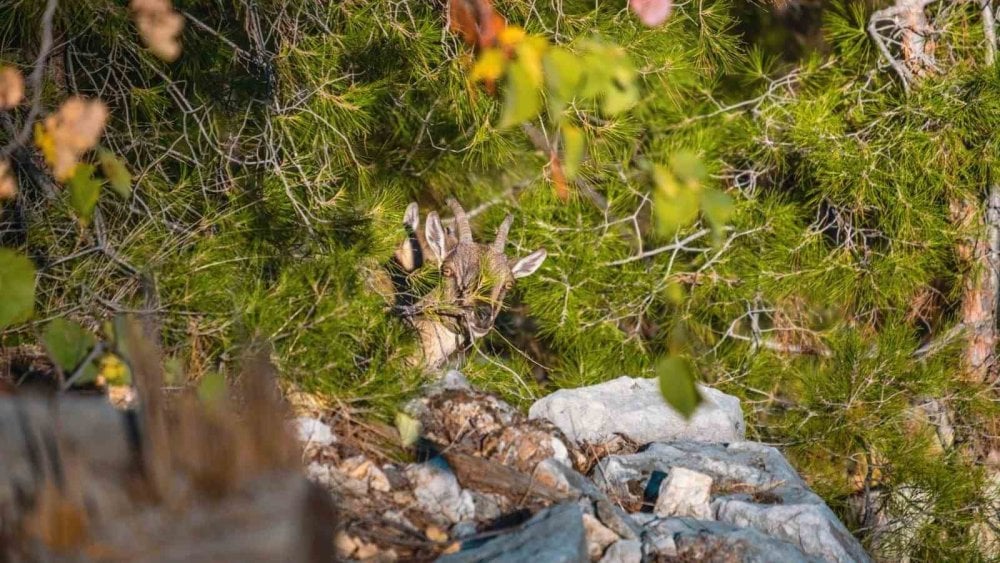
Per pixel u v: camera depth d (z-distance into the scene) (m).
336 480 6.86
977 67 15.34
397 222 11.48
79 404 6.10
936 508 13.71
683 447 8.96
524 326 15.47
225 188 10.34
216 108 11.30
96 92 10.79
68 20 9.98
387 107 13.45
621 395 9.59
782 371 14.87
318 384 7.77
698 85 15.44
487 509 6.99
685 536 6.95
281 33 11.12
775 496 8.31
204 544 5.04
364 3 11.95
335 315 8.20
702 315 15.23
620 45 12.76
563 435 8.38
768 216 15.00
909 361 14.64
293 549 5.09
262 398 5.91
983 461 15.14
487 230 14.73
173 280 8.33
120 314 7.74
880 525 13.92
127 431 5.92
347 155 11.95
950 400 14.77
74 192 5.58
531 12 12.30
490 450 7.86
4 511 5.20
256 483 5.49
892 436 14.08
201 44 11.30
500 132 12.31
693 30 14.45
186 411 5.77
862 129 15.56
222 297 8.23
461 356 11.81
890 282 14.77
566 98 4.44
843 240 15.78
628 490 8.17
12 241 9.58
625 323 15.35
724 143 15.92
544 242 14.59
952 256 15.82
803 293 15.20
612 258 14.83
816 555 7.50
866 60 16.06
